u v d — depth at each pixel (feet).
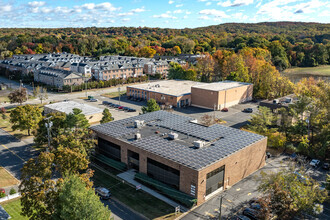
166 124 219.82
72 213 98.22
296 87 397.39
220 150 169.68
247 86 403.75
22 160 202.18
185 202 145.89
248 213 136.98
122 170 185.26
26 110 247.70
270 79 419.33
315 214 134.92
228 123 293.43
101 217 98.84
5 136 251.80
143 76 558.97
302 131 232.94
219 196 156.87
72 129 202.18
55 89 461.37
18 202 150.61
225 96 361.92
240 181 175.52
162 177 164.04
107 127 213.25
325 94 246.68
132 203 149.48
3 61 653.30
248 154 179.22
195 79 517.55
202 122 281.33
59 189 110.63
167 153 165.17
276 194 132.36
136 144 179.73
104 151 204.54
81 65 556.10
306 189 134.72
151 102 266.36
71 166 136.98
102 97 419.33
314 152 216.33
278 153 221.25
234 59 518.37
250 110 343.05
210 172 151.94
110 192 158.92
